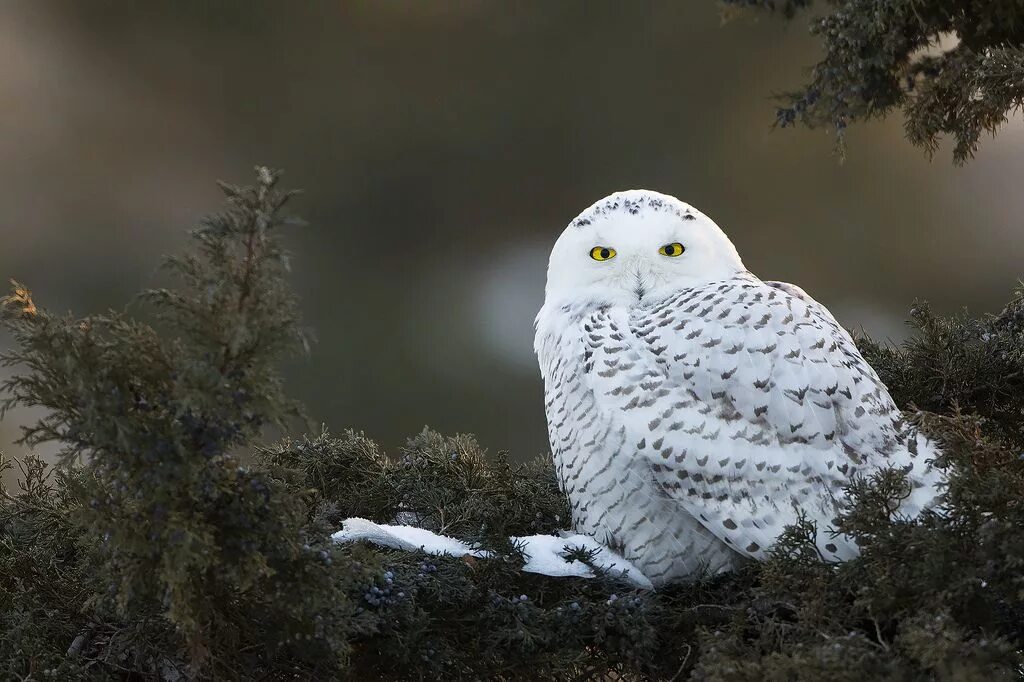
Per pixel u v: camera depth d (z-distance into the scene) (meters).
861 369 16.97
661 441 16.92
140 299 16.58
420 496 17.05
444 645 16.84
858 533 16.73
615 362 16.95
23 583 16.86
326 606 16.69
